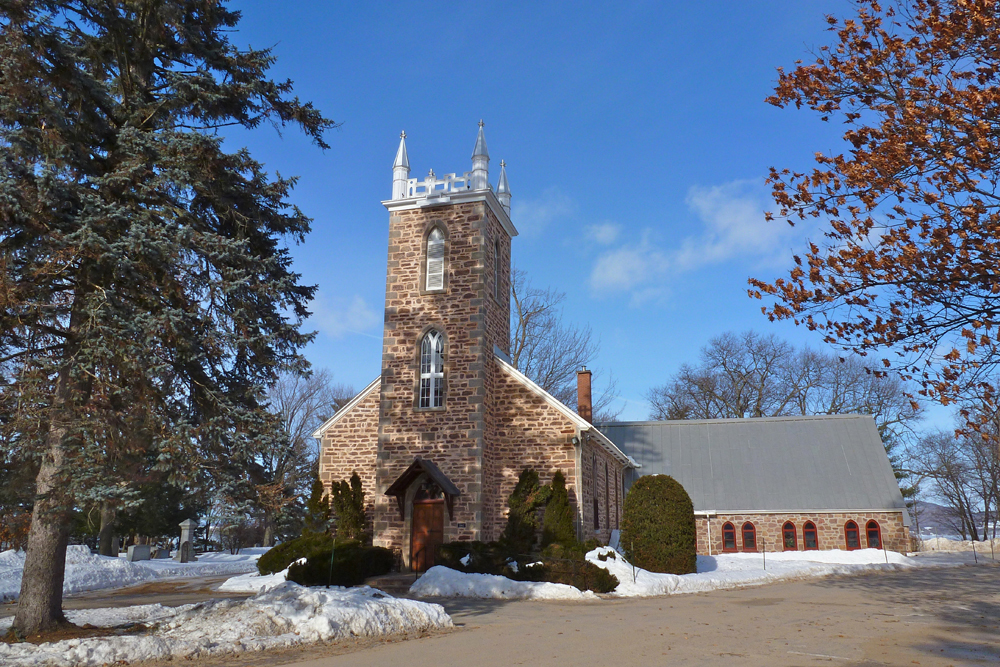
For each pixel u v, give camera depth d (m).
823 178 11.92
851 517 36.47
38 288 11.87
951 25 10.73
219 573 30.83
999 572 27.56
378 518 25.03
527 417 25.86
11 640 12.26
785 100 12.31
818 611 16.89
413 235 27.11
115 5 13.55
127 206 12.70
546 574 21.34
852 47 11.69
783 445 41.00
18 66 11.55
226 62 15.03
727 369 57.12
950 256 11.30
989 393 11.70
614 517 33.09
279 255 15.73
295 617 13.71
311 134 15.94
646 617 15.90
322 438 27.77
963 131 11.03
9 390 11.89
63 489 11.52
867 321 12.30
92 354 11.76
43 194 11.54
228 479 12.89
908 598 19.58
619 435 43.91
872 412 54.47
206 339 12.92
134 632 13.16
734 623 14.91
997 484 54.03
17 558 26.86
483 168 27.03
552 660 10.90
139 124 13.93
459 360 25.56
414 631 14.09
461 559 22.41
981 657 11.02
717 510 37.81
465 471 24.56
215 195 14.32
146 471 13.09
